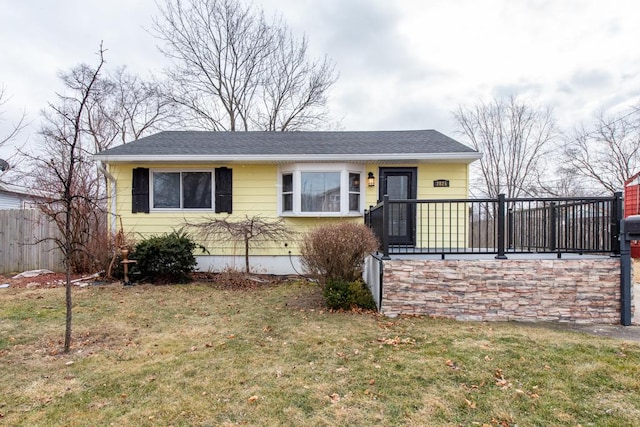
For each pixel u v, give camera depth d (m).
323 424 2.35
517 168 19.61
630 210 11.93
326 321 4.73
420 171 8.40
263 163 8.47
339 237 5.57
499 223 5.01
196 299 6.08
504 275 4.90
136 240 8.27
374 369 3.20
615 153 16.59
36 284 7.17
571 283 4.84
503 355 3.50
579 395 2.71
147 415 2.45
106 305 5.57
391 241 8.36
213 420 2.39
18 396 2.71
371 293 5.87
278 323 4.67
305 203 8.32
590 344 3.81
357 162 8.27
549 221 5.93
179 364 3.33
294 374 3.10
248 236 8.27
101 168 8.09
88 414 2.46
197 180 8.52
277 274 8.53
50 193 8.44
